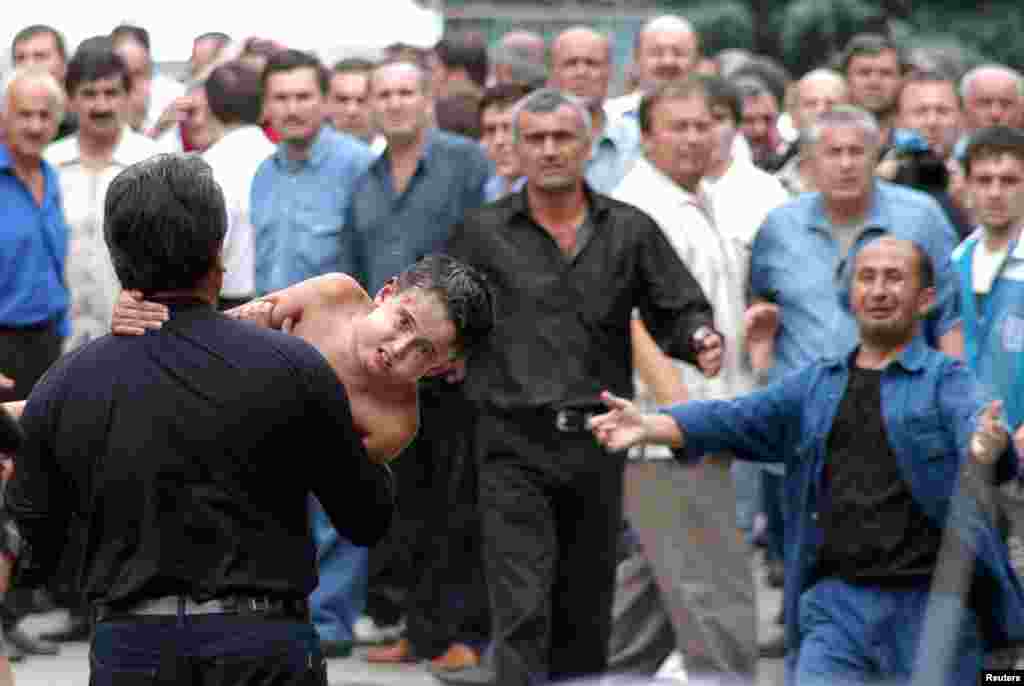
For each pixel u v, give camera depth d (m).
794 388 19.98
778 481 30.12
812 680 19.16
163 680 13.17
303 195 28.42
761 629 29.27
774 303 26.58
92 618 13.59
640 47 35.69
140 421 13.26
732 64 45.50
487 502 22.56
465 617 27.06
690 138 25.81
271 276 28.38
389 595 28.45
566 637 22.83
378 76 28.03
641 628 24.66
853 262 19.86
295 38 42.94
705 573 23.55
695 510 23.55
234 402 13.26
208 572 13.23
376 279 27.95
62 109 27.75
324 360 13.60
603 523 22.67
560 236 22.83
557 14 62.00
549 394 22.45
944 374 19.33
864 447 19.42
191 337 13.38
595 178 31.03
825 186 26.31
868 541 19.25
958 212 29.73
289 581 13.45
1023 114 36.12
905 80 36.38
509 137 29.97
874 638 19.19
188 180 13.45
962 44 82.94
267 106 28.45
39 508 13.62
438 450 27.14
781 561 31.50
